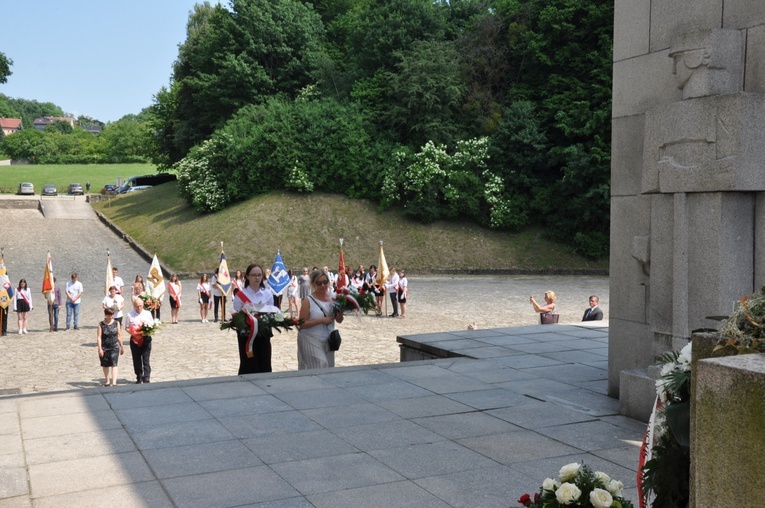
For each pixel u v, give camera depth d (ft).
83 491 16.67
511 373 30.66
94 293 104.73
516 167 144.97
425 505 15.81
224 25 185.57
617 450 19.92
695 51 21.77
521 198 142.20
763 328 8.73
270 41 187.01
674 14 24.09
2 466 18.45
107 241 157.07
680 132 22.49
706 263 21.77
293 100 184.34
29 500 16.14
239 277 78.33
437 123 148.87
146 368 45.19
